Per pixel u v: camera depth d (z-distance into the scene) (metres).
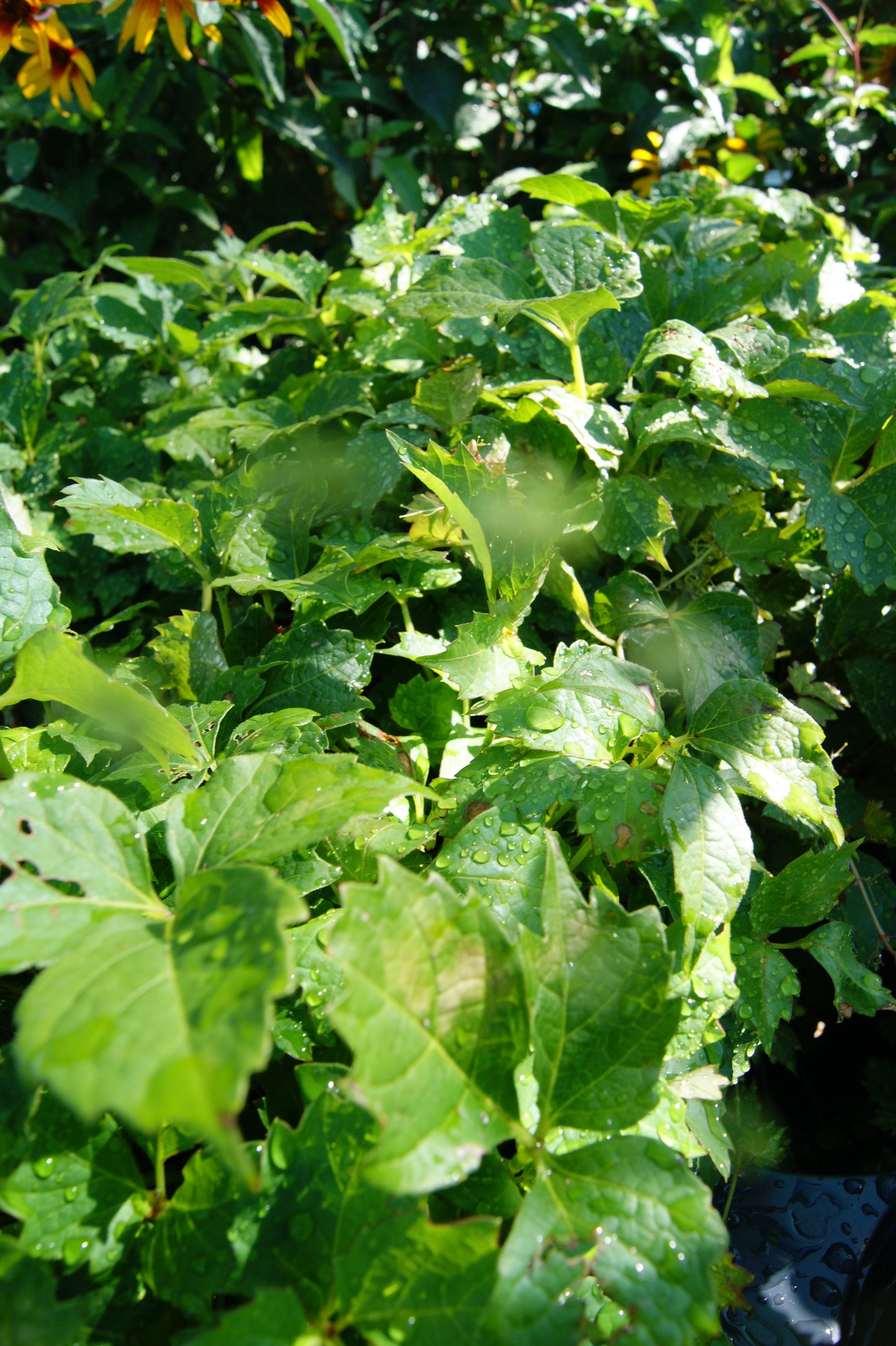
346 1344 0.29
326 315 0.69
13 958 0.28
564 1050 0.31
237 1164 0.23
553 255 0.52
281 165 1.21
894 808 0.56
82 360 0.79
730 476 0.51
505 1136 0.29
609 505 0.49
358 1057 0.27
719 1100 0.41
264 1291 0.28
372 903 0.28
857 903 0.50
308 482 0.52
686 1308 0.28
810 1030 0.56
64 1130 0.32
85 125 1.13
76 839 0.31
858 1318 0.40
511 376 0.54
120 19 0.96
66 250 1.23
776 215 0.71
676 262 0.62
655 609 0.48
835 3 1.06
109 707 0.35
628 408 0.52
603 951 0.32
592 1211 0.29
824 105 0.92
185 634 0.47
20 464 0.63
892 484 0.49
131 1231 0.32
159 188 1.17
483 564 0.42
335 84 1.09
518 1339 0.27
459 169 1.17
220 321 0.69
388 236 0.72
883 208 0.92
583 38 1.04
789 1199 0.43
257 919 0.27
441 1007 0.29
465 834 0.38
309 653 0.45
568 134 1.09
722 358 0.52
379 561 0.46
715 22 0.96
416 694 0.45
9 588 0.39
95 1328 0.31
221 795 0.32
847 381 0.52
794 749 0.39
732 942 0.41
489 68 1.09
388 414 0.54
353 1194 0.29
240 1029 0.24
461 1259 0.28
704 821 0.37
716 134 1.02
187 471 0.63
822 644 0.53
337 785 0.32
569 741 0.39
